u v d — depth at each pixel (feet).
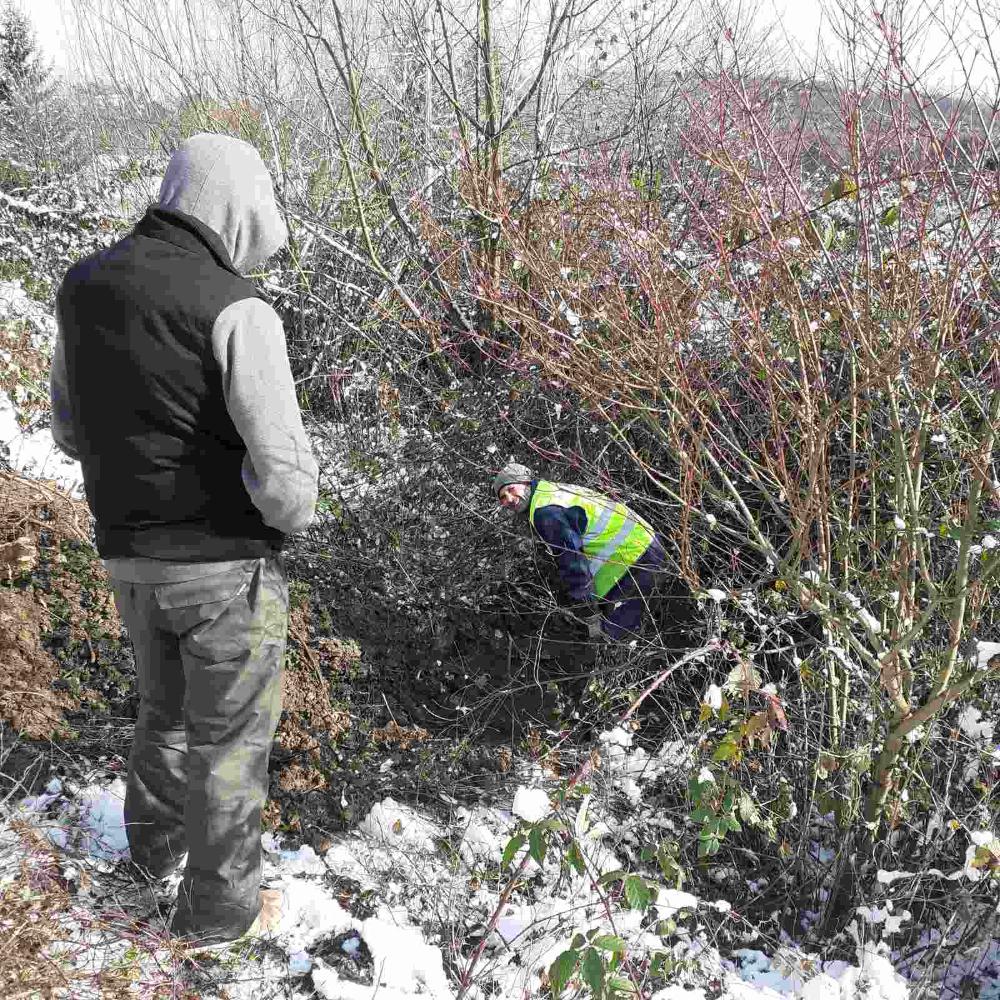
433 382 14.57
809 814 9.34
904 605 8.86
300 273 16.25
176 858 8.04
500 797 10.57
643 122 15.23
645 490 12.66
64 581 11.07
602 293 10.99
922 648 9.98
